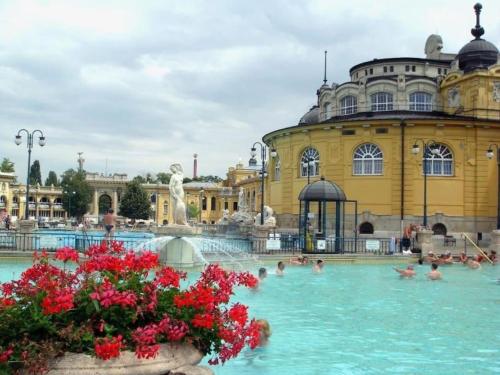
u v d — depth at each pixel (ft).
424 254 105.81
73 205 348.79
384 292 59.67
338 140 147.13
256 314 44.16
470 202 140.56
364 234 140.97
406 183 140.15
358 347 32.50
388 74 164.66
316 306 48.83
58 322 16.51
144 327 17.06
